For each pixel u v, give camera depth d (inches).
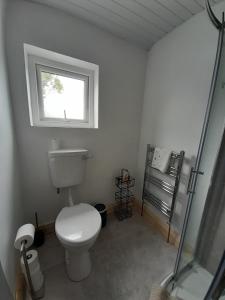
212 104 37.7
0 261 26.6
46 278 44.4
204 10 44.9
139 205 77.7
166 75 59.1
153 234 63.4
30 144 51.1
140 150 76.3
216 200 41.2
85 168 58.7
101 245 56.8
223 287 27.4
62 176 53.2
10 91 44.4
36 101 53.8
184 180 54.7
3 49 39.2
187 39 50.2
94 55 55.8
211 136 39.9
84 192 66.4
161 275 46.1
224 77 37.4
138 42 62.9
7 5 40.8
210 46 44.1
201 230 45.4
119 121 68.3
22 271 40.6
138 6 45.1
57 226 42.2
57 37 48.5
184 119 53.3
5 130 36.3
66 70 56.7
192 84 49.8
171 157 57.9
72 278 43.7
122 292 41.3
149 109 68.9
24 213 54.8
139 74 68.1
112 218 72.6
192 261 46.6
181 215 56.4
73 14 49.1
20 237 32.3
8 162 37.5
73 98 61.6
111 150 69.4
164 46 59.0
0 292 28.0
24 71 45.8
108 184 72.4
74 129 58.1
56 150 53.6
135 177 80.4
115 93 64.0
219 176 40.4
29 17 43.7
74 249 38.9
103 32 55.9
